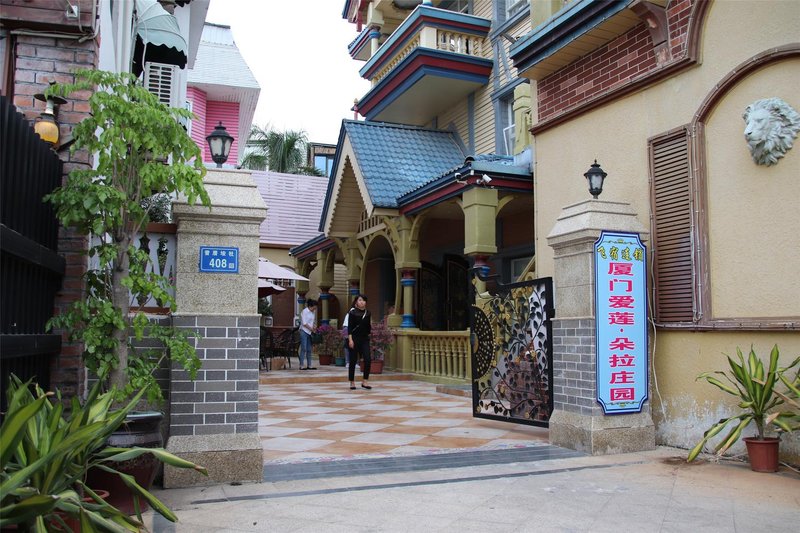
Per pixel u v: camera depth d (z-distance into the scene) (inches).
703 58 249.6
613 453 241.8
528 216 518.0
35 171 179.8
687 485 195.2
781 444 217.2
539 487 193.6
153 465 169.9
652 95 271.0
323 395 430.3
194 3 521.3
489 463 226.7
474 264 440.5
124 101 171.3
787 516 163.5
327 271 746.2
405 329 546.6
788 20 220.1
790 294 215.3
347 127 585.0
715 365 237.3
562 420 256.8
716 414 236.1
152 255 217.9
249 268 211.0
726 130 240.2
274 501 179.0
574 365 253.6
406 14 746.8
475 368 318.0
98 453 142.5
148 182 173.3
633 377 249.9
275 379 500.4
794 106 218.1
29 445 120.3
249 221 211.8
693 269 245.1
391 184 539.8
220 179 212.4
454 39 604.7
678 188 255.1
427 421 319.9
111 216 172.1
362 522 159.6
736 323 228.8
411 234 537.3
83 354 176.2
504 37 578.2
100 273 185.8
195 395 201.5
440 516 164.6
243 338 207.5
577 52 310.3
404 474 210.7
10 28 206.8
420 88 611.5
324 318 741.3
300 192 953.5
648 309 259.4
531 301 285.0
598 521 160.2
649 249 264.5
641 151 274.7
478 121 610.2
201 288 205.9
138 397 145.3
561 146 324.5
